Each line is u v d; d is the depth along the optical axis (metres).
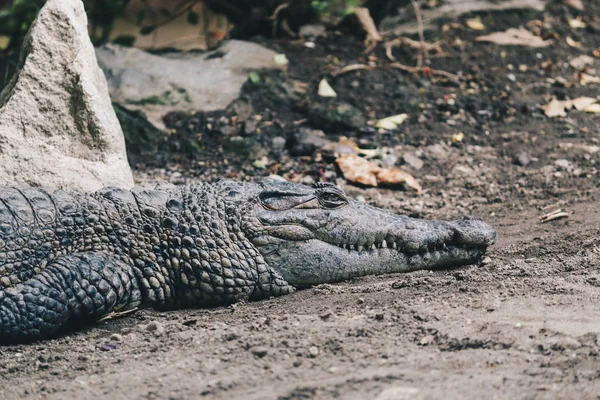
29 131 6.29
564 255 5.98
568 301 4.91
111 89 9.08
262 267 5.67
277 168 8.30
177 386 4.04
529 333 4.38
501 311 4.78
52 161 6.21
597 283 5.26
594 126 9.36
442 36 11.18
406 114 9.42
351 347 4.35
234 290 5.64
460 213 7.41
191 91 9.23
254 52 10.10
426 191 8.01
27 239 5.34
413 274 5.89
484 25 11.56
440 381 3.88
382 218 5.93
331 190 5.86
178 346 4.64
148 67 9.43
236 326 4.92
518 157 8.52
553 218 6.89
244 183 6.00
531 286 5.25
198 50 10.41
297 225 5.72
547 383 3.83
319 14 11.45
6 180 6.07
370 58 10.50
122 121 8.73
